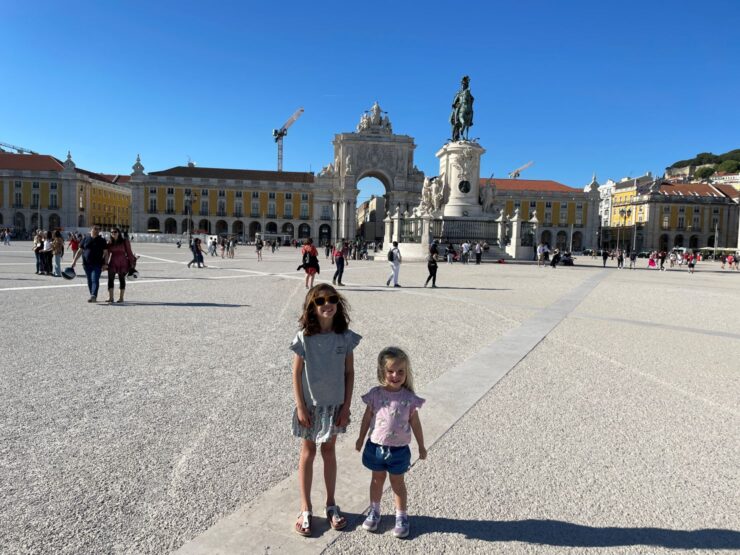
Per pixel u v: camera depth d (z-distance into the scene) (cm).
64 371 373
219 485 220
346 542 187
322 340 194
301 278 1193
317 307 191
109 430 272
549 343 515
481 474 237
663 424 302
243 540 184
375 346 482
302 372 195
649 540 191
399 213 2495
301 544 184
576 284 1216
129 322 568
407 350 470
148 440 261
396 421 192
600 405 332
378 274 1406
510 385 371
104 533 185
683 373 413
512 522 201
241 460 242
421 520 201
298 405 193
